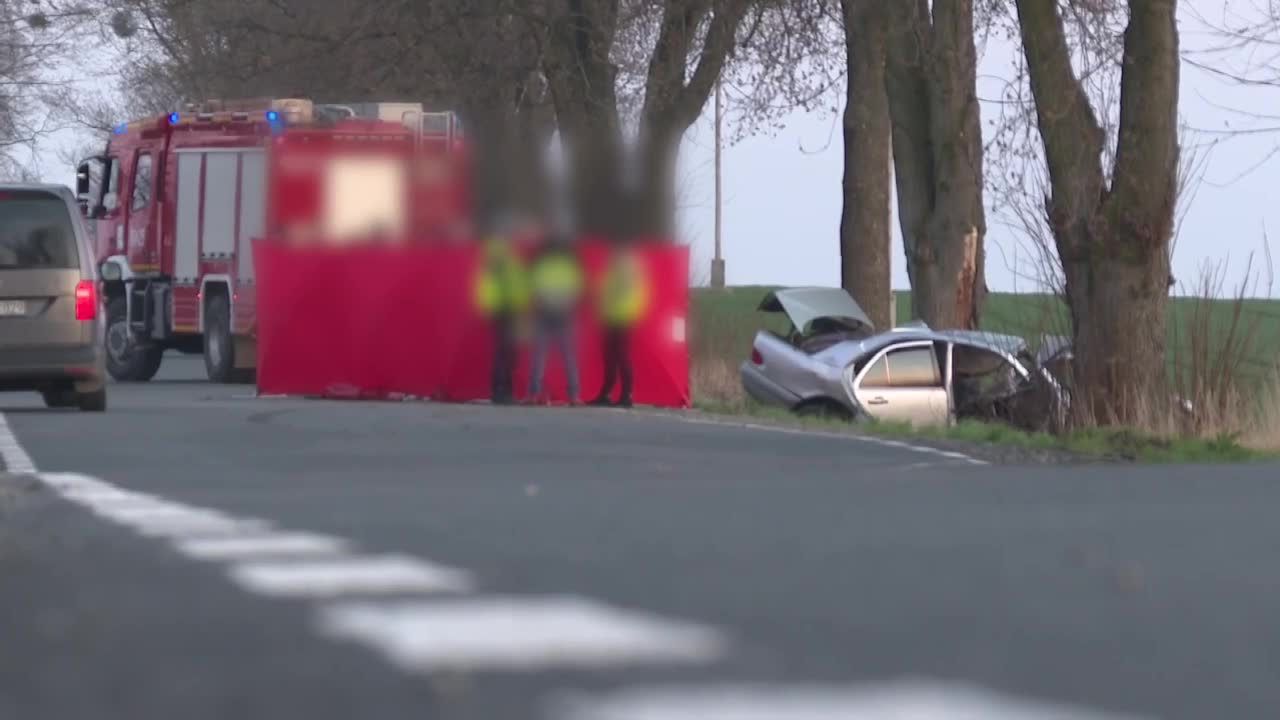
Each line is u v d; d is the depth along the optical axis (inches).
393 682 768.9
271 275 4116.6
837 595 1067.9
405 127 4712.1
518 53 5315.0
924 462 2357.3
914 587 1104.2
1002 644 899.4
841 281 4940.9
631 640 869.8
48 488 1870.1
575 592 1067.9
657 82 5088.6
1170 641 919.0
